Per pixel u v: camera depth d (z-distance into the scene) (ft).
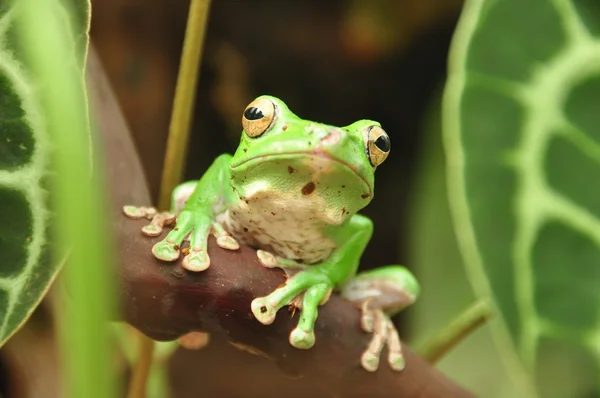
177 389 1.82
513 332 1.01
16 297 1.00
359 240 1.19
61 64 0.53
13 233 1.00
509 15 1.03
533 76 1.03
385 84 2.01
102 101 1.15
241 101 1.97
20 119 0.99
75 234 0.50
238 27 1.93
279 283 1.08
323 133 1.11
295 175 1.12
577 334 1.01
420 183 1.56
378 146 1.17
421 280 1.51
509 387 1.43
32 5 0.53
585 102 1.03
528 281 1.01
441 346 1.18
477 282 1.01
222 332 1.07
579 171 1.03
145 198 1.13
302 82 2.01
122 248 1.04
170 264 1.04
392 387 1.11
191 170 2.01
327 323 1.09
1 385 1.69
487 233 1.01
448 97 1.02
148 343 1.20
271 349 1.08
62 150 0.51
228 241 1.08
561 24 1.04
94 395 0.51
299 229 1.16
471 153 1.02
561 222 1.02
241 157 1.14
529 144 1.02
